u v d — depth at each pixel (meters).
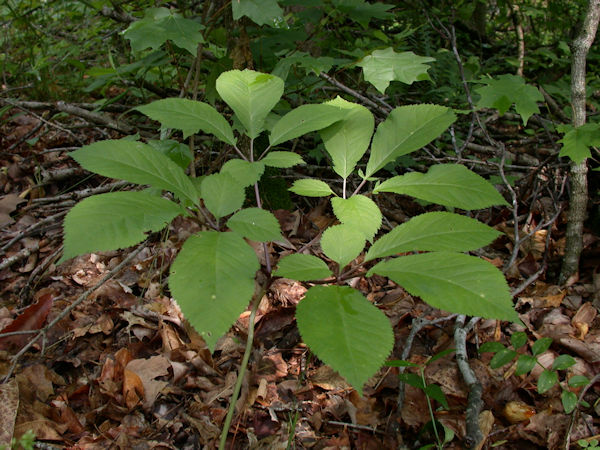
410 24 1.94
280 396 0.89
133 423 0.84
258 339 0.99
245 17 1.06
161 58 1.19
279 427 0.84
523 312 1.08
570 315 1.05
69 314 1.02
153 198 0.54
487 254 1.25
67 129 1.49
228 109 1.28
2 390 0.81
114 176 0.55
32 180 1.45
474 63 1.71
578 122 0.98
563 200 1.37
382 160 0.68
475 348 0.98
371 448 0.81
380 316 0.50
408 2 1.88
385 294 1.12
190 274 0.49
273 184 1.28
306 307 0.51
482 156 1.51
